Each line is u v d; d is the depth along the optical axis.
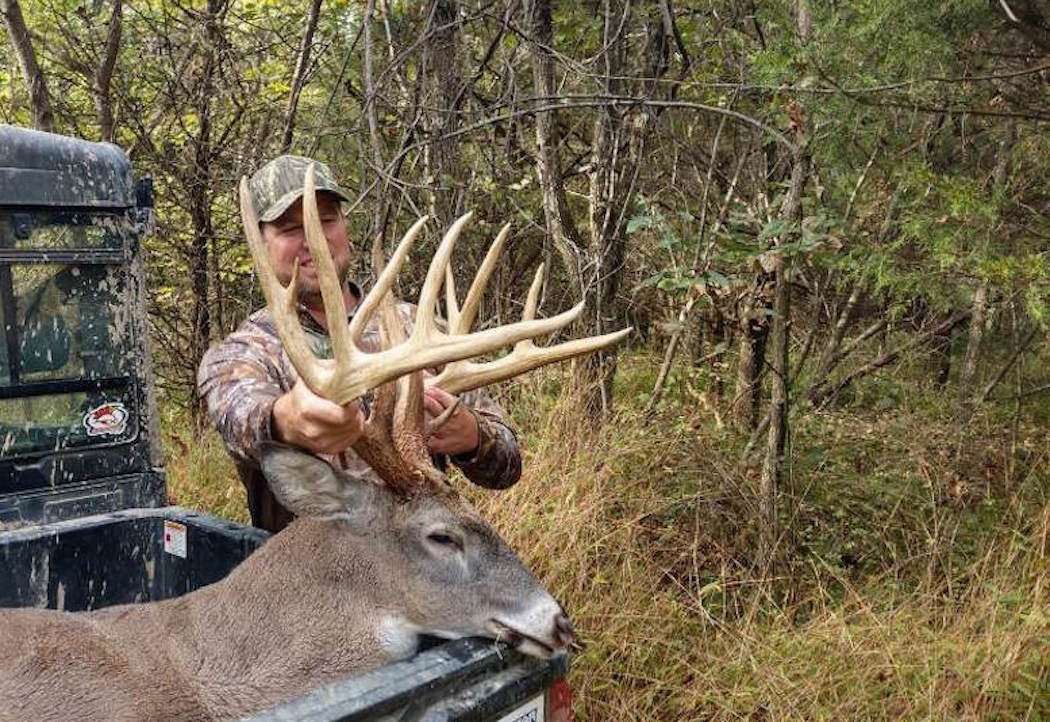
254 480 3.79
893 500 5.90
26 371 3.86
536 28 6.43
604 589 4.80
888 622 4.59
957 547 5.36
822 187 5.76
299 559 2.96
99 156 4.04
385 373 2.55
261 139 8.39
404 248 2.67
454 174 6.71
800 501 5.46
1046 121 5.21
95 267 4.05
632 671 4.43
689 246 5.47
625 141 6.31
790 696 4.14
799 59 4.84
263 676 2.85
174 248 8.74
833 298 7.79
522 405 6.27
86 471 3.99
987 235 4.82
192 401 8.51
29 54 7.47
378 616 2.94
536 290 3.19
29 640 2.74
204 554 3.65
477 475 3.54
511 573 2.88
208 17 8.17
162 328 9.34
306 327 3.76
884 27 4.70
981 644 4.30
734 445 6.07
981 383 7.89
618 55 6.24
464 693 2.29
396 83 7.60
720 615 5.02
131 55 8.90
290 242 3.75
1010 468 6.29
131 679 2.76
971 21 4.82
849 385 8.04
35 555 3.52
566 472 5.42
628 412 6.09
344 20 8.36
